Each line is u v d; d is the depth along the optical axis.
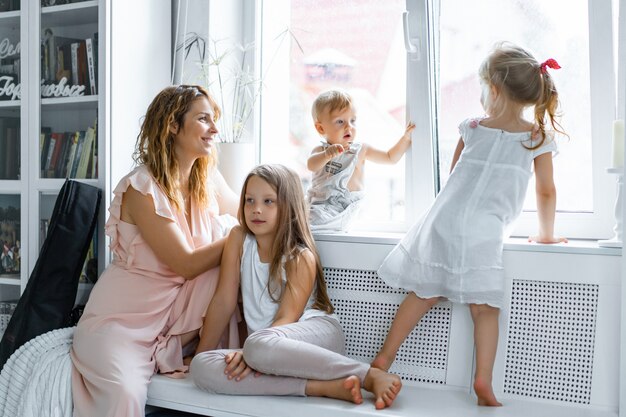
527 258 2.10
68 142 2.61
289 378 1.97
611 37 2.21
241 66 2.83
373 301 2.30
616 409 1.96
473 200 2.09
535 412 1.91
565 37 2.31
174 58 2.81
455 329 2.17
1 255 2.72
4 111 2.73
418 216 2.52
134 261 2.29
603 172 2.27
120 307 2.23
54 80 2.63
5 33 2.72
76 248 2.42
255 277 2.25
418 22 2.42
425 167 2.48
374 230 2.61
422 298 2.13
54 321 2.37
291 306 2.17
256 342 1.96
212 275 2.33
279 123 2.81
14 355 2.25
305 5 2.74
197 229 2.37
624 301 1.88
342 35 2.68
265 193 2.22
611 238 2.28
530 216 2.39
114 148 2.56
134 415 2.04
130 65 2.62
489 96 2.15
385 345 2.15
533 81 2.07
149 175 2.28
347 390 1.91
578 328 2.04
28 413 2.10
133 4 2.62
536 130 2.10
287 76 2.79
